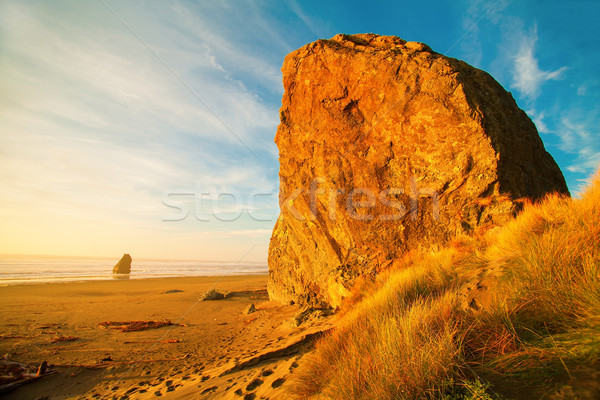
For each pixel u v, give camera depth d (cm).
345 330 551
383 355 323
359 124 1077
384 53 1031
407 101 950
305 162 1280
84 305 2061
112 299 2402
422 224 947
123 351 1035
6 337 1159
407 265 880
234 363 720
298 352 710
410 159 962
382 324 412
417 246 948
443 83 892
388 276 873
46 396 702
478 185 855
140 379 780
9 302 2111
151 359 945
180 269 10831
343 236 1153
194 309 1922
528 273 354
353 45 1153
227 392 540
